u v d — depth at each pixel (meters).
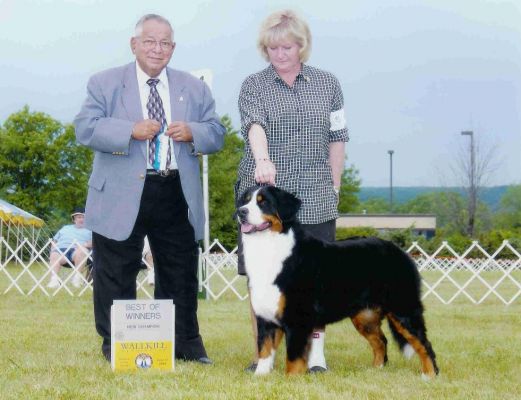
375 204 88.88
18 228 23.77
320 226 6.20
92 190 6.28
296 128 6.07
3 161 41.38
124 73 6.28
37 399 4.79
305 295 5.59
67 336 8.02
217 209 40.81
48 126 42.38
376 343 6.38
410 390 5.23
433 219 51.97
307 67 6.24
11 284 15.28
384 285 5.91
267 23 5.96
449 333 8.62
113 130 5.95
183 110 6.31
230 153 43.72
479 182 41.47
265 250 5.59
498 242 25.86
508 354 7.02
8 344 7.39
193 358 6.54
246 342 7.82
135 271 6.47
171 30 6.15
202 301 12.95
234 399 4.76
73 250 14.62
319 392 5.00
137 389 5.11
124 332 5.96
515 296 13.28
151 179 6.19
